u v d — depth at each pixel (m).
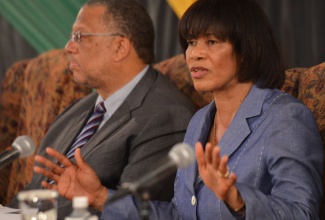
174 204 5.44
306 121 4.85
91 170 5.29
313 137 4.79
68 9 10.23
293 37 7.85
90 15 6.98
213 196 4.95
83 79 7.00
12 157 4.34
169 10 8.98
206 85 5.12
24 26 10.67
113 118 6.61
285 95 5.04
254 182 4.76
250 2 5.16
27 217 3.75
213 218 4.90
